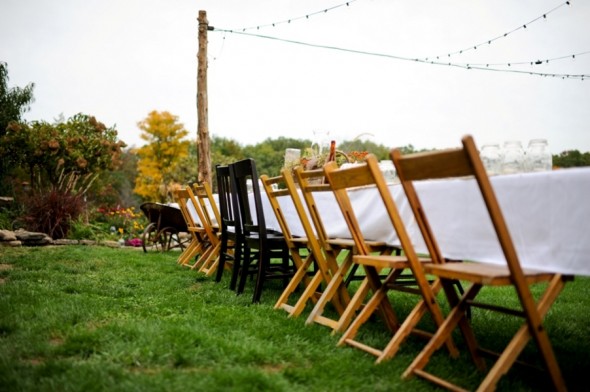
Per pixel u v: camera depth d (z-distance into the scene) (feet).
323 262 11.68
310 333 9.82
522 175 6.93
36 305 11.59
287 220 14.40
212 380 7.05
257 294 12.96
